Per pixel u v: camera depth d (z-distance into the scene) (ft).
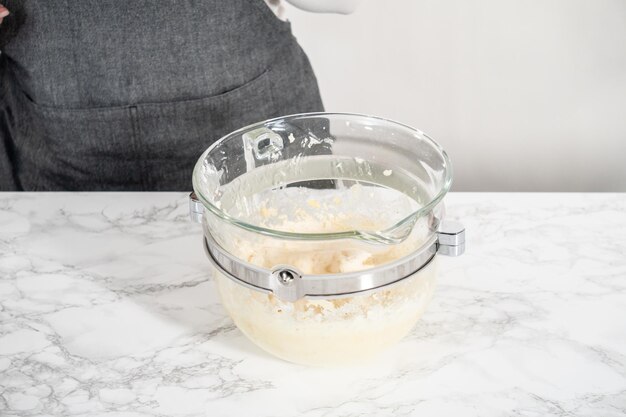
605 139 6.04
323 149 3.15
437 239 2.76
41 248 3.61
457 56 5.85
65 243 3.64
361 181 3.17
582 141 6.09
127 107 4.49
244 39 4.44
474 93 5.99
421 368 2.90
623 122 5.94
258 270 2.59
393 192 3.10
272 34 4.53
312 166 3.18
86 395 2.83
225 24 4.36
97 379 2.90
